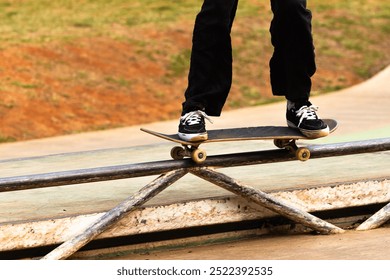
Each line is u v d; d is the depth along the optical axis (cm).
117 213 632
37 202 725
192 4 3816
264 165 901
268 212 702
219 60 636
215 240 712
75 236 623
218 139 633
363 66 3219
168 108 2639
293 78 658
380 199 745
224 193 735
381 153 973
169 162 648
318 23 3638
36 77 2695
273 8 660
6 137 2191
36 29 3206
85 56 2952
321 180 768
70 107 2506
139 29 3328
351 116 2198
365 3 3956
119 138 2125
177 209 663
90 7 3697
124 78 2825
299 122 657
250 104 2720
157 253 681
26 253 640
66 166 965
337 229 718
